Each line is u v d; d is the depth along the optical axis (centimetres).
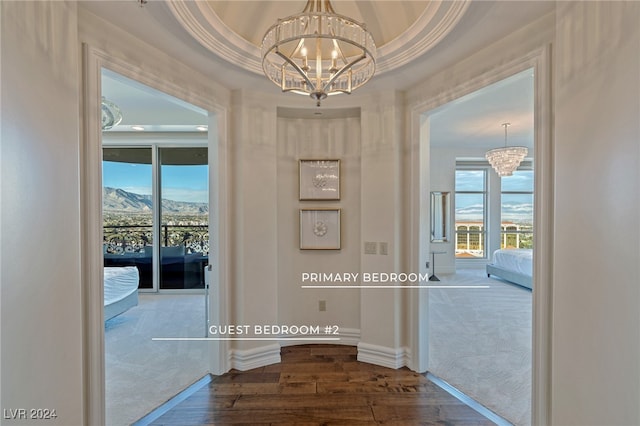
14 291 115
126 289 417
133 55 199
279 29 156
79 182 160
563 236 152
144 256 552
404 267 286
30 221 125
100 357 180
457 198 781
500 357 300
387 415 215
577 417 143
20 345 119
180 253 555
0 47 108
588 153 135
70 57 153
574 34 143
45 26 135
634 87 111
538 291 180
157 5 168
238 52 226
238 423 208
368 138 294
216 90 265
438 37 199
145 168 550
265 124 290
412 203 278
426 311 279
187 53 218
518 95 402
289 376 268
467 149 728
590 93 134
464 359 296
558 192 155
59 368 143
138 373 274
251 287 283
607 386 125
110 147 542
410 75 253
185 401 232
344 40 148
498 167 586
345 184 335
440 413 216
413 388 248
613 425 122
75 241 155
